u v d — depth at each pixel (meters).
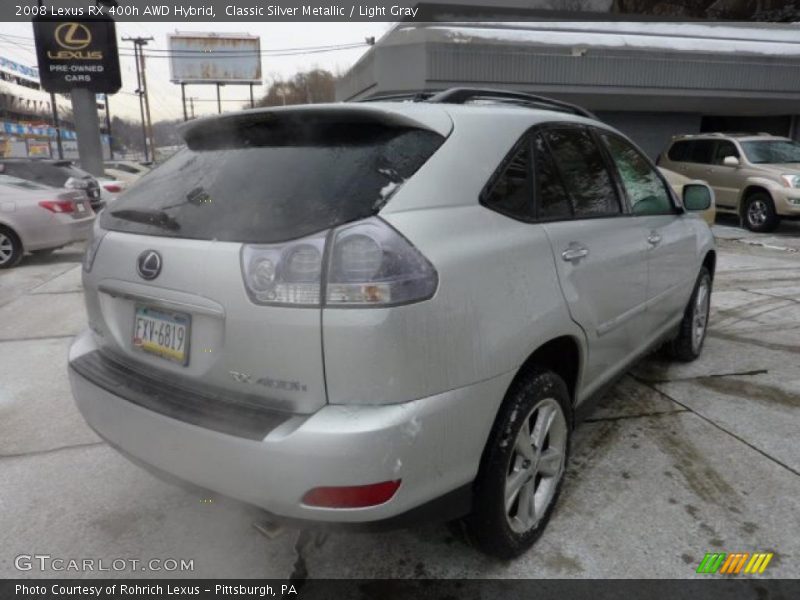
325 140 2.10
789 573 2.31
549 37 13.05
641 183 3.42
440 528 2.62
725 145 12.09
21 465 3.17
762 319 5.59
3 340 5.34
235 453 1.80
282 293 1.76
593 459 3.13
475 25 13.73
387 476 1.75
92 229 2.53
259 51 60.97
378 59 12.71
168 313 2.09
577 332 2.50
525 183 2.35
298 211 1.86
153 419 1.99
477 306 1.95
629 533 2.55
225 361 1.91
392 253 1.76
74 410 3.85
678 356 4.41
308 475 1.73
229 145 2.35
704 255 4.21
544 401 2.38
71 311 6.33
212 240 1.93
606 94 13.15
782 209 10.81
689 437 3.35
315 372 1.75
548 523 2.59
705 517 2.65
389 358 1.73
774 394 3.91
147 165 26.39
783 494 2.81
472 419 1.97
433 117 2.12
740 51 13.51
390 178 1.91
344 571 2.37
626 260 2.93
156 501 2.84
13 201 8.93
